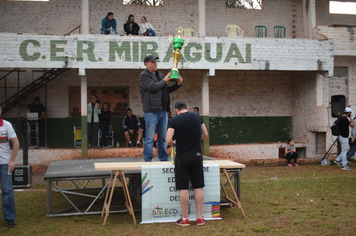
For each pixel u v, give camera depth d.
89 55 13.23
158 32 16.97
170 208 6.17
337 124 12.80
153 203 6.12
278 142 17.34
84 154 13.60
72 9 16.34
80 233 5.62
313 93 16.08
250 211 6.85
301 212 6.73
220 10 17.44
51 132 15.93
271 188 8.91
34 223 6.22
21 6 16.06
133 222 6.23
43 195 8.70
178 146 5.95
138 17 16.81
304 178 10.37
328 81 16.22
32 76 15.81
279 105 17.81
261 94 17.69
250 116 17.55
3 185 5.97
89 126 14.70
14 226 6.02
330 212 6.69
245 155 16.22
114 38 13.39
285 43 14.59
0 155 5.95
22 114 15.66
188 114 5.98
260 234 5.50
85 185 9.16
